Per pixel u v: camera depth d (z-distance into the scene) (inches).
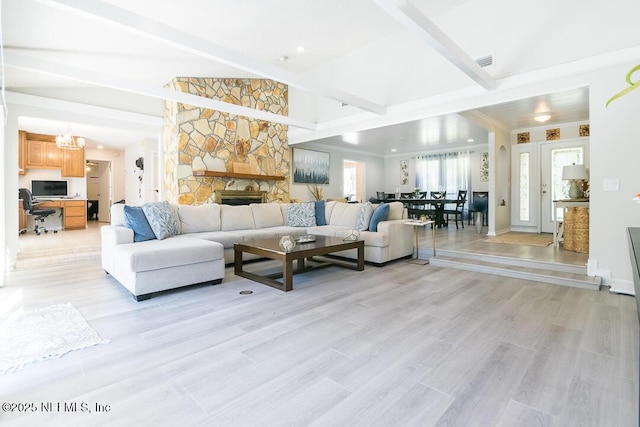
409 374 70.2
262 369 72.3
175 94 174.2
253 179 274.7
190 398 61.9
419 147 370.6
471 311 108.2
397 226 187.3
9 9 107.4
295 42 210.2
